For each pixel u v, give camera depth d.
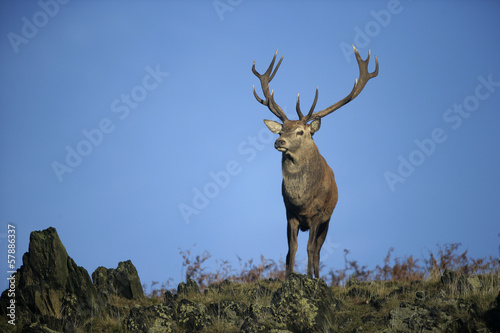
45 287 31.45
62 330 30.27
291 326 29.12
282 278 41.97
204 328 29.97
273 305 30.38
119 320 31.12
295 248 40.88
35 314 31.08
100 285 36.19
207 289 37.44
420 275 38.72
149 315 30.55
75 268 32.38
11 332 29.58
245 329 28.48
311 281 31.84
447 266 38.25
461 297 30.83
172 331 29.89
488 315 27.56
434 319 28.33
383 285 35.84
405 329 28.20
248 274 41.59
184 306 31.31
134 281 36.59
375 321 29.66
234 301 33.56
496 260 35.34
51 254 32.00
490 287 31.25
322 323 29.19
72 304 31.36
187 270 40.75
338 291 35.53
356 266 40.84
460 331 27.66
